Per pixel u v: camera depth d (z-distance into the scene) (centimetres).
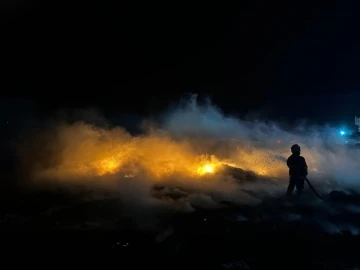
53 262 553
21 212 782
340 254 568
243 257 564
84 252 587
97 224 705
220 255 573
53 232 667
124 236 650
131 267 536
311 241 621
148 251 591
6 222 716
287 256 565
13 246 608
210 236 650
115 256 572
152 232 669
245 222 720
